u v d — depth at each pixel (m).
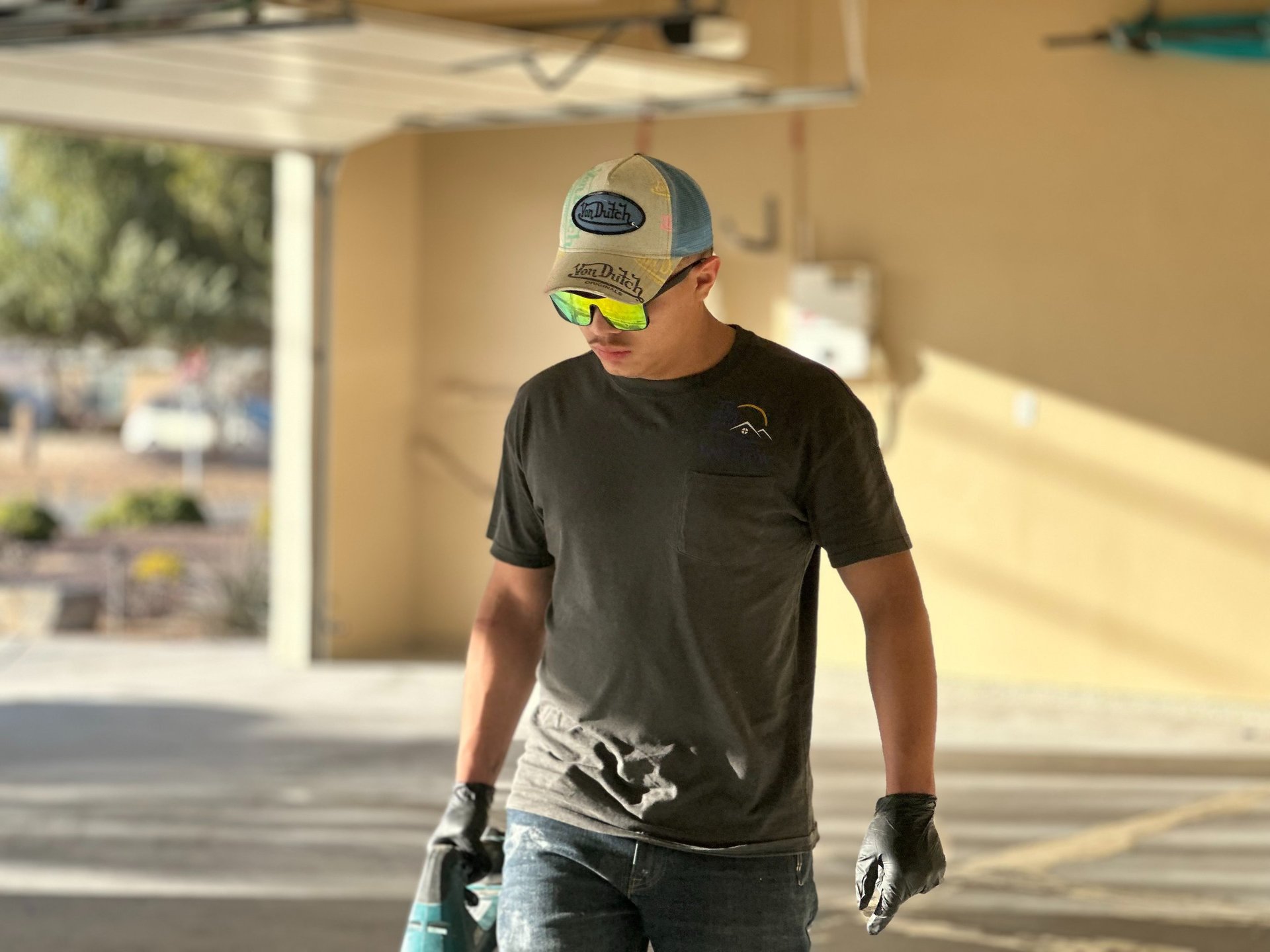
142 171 19.78
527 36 6.84
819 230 9.67
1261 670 8.76
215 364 26.81
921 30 9.36
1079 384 9.09
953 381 9.40
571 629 2.57
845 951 4.84
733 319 9.91
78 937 4.90
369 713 8.57
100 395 29.23
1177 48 8.66
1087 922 5.12
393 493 10.41
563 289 2.37
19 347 22.95
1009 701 8.98
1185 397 8.85
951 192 9.34
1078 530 9.14
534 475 2.58
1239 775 7.27
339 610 10.12
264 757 7.51
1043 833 6.26
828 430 2.45
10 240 19.70
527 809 2.59
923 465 9.51
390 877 5.59
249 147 9.55
